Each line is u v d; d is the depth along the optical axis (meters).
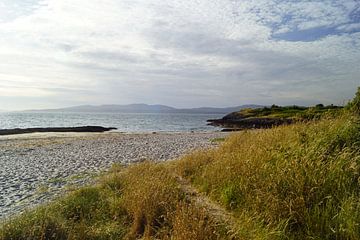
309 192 4.90
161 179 8.10
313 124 8.40
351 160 5.35
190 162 10.38
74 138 35.06
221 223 5.15
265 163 6.50
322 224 4.35
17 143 29.00
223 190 6.67
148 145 26.47
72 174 14.05
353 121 6.90
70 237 5.28
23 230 5.32
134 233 5.59
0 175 13.94
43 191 10.64
